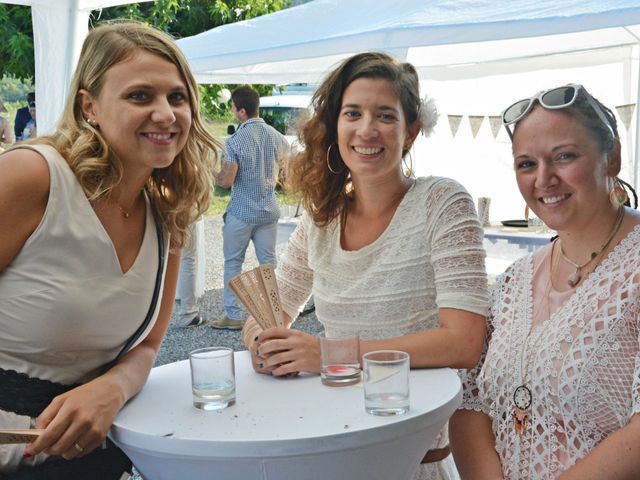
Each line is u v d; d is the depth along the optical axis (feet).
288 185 7.31
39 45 12.85
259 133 20.16
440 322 6.25
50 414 4.99
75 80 5.64
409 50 20.53
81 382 5.84
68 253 5.35
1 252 5.18
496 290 6.21
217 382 5.20
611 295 5.17
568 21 11.10
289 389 5.63
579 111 5.38
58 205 5.27
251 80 23.49
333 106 6.91
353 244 6.94
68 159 5.45
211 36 17.37
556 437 5.31
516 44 18.89
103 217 5.64
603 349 5.11
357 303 6.76
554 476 5.27
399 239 6.61
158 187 6.25
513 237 18.69
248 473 4.58
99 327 5.58
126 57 5.45
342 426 4.68
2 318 5.34
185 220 6.35
